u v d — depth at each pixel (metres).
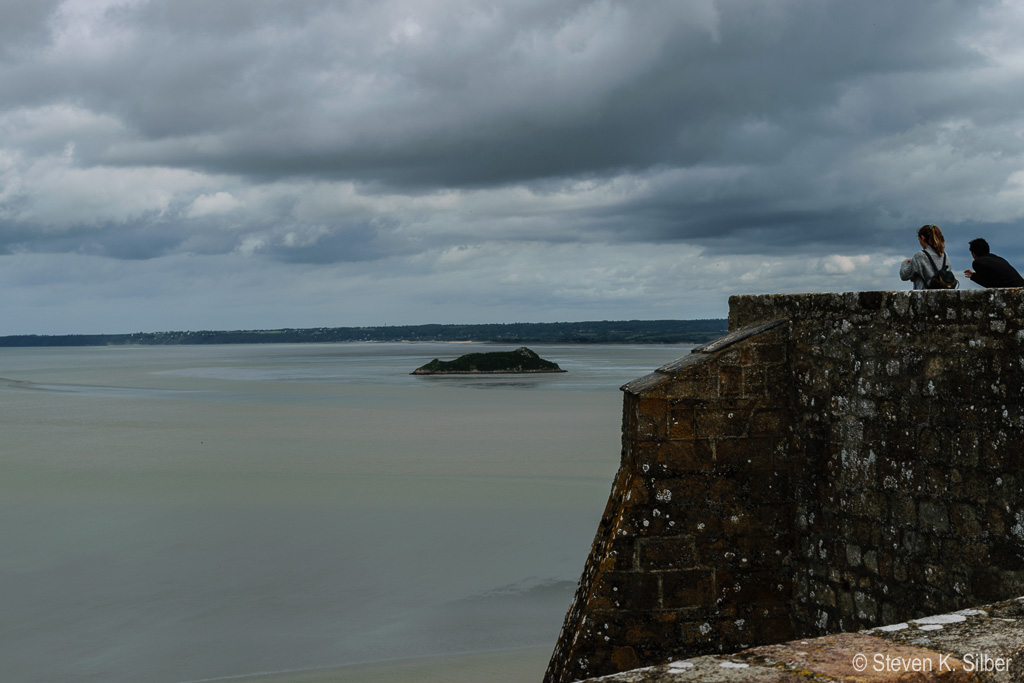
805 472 5.84
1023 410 4.32
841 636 2.43
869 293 5.36
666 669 2.22
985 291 4.55
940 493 4.84
